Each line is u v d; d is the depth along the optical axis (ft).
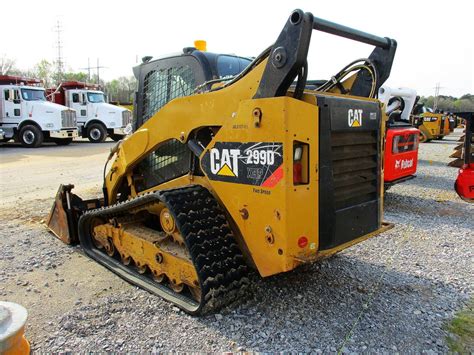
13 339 7.88
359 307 11.00
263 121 9.15
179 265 11.05
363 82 12.78
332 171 9.91
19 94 58.03
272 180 9.12
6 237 17.17
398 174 22.40
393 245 16.12
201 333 9.73
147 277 12.71
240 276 10.49
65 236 16.35
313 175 9.43
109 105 71.41
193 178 11.91
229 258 10.37
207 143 11.32
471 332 9.89
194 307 10.57
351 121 10.34
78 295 11.81
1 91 58.03
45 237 17.24
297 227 9.23
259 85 9.40
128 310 10.86
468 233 17.83
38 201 23.79
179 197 10.51
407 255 15.03
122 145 14.08
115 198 15.39
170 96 13.28
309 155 9.28
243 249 11.21
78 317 10.46
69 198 16.33
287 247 9.09
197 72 12.34
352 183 10.73
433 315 10.66
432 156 48.85
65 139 63.77
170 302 11.14
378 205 11.80
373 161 11.52
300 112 8.99
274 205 9.14
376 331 9.86
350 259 14.52
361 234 11.12
